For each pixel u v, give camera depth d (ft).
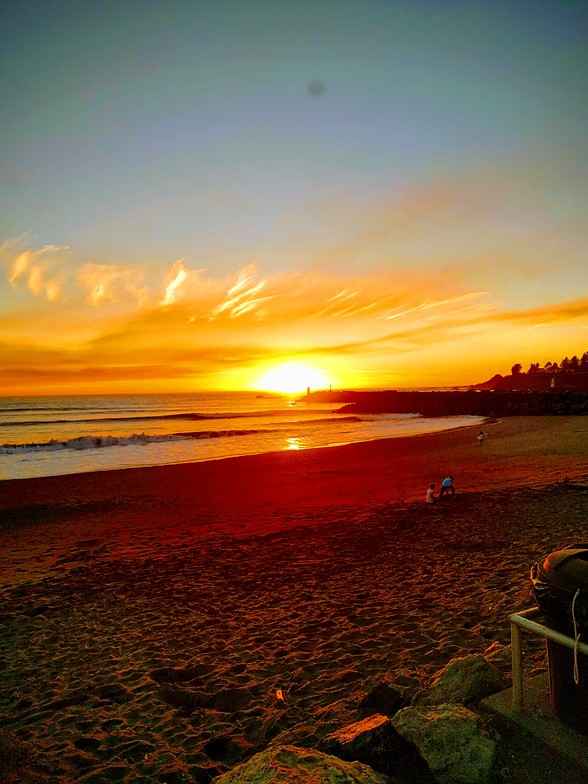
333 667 14.99
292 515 41.52
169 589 24.66
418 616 18.33
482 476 56.24
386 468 68.54
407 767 8.64
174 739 11.81
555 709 9.05
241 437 121.80
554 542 27.20
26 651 18.31
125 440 111.24
